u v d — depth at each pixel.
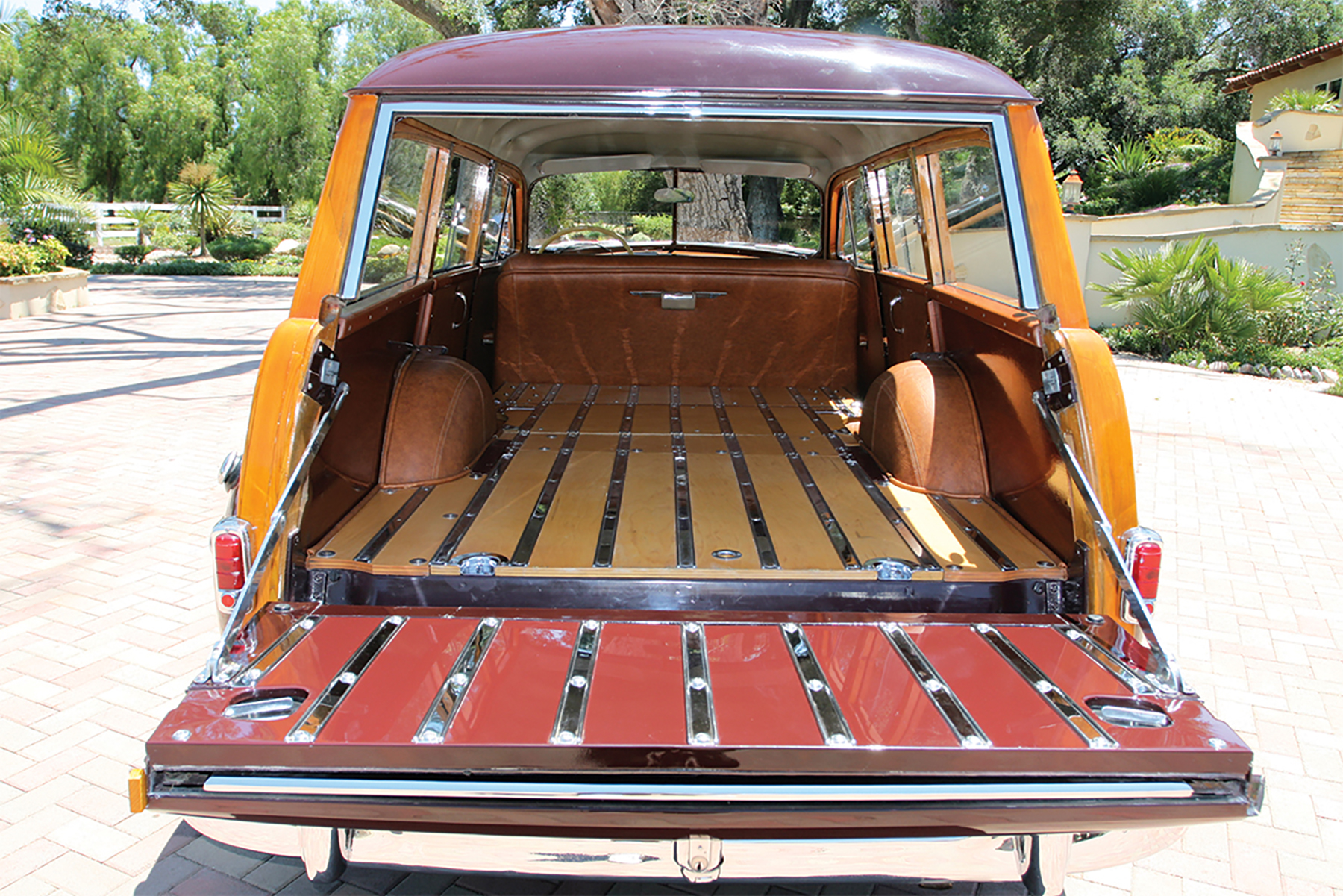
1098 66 27.39
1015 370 2.56
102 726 3.16
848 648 1.91
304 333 2.13
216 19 40.78
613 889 2.47
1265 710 3.41
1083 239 13.57
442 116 2.30
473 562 2.28
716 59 2.32
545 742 1.54
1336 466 6.89
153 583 4.34
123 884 2.46
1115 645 1.93
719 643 1.93
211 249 28.00
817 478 3.00
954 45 17.42
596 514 2.65
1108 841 1.89
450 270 3.97
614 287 4.24
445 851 1.80
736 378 4.41
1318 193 16.80
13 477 6.00
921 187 3.40
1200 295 11.94
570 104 2.28
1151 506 5.88
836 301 4.25
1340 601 4.41
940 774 1.55
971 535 2.51
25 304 14.93
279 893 2.44
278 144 38.25
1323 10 31.56
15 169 21.59
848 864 1.77
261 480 2.07
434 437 2.93
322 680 1.74
